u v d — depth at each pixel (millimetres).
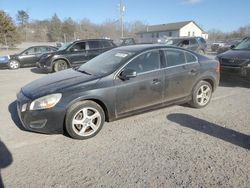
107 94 4488
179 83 5383
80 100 4277
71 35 77000
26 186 3105
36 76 12039
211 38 70438
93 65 5324
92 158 3729
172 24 72375
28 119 4223
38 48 16266
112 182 3158
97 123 4512
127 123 5039
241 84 8766
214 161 3590
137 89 4809
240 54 8203
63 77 4895
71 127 4254
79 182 3168
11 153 3914
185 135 4461
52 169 3459
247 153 3805
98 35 75750
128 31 82750
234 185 3061
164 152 3863
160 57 5172
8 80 10852
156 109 5273
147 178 3225
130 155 3793
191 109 5867
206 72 5809
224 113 5602
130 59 4812
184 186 3061
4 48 43406
